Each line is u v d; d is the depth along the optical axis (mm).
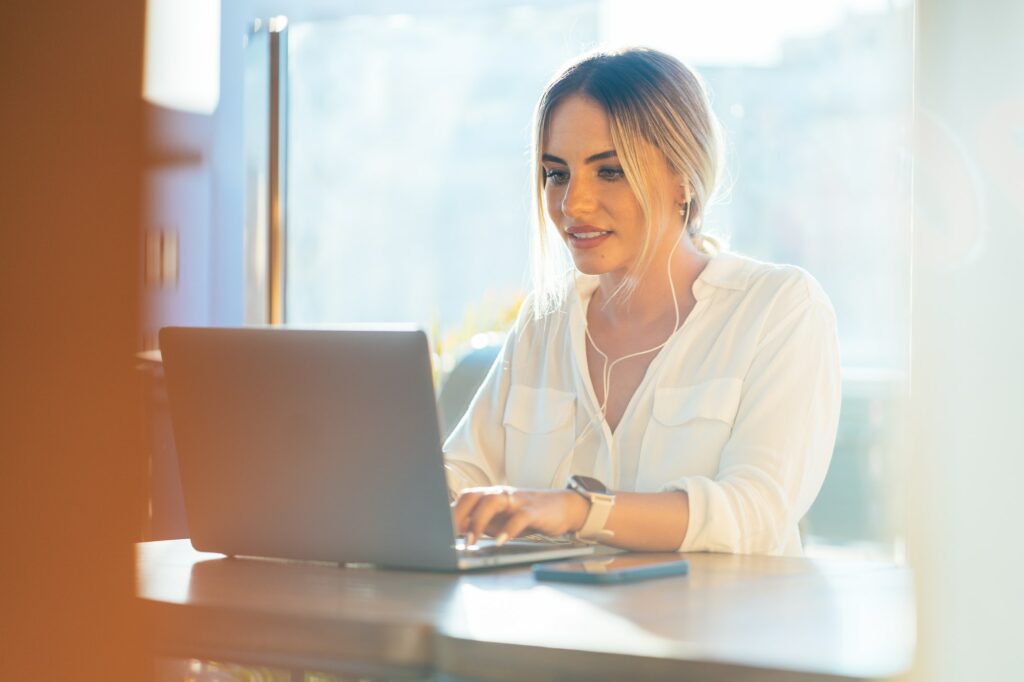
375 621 909
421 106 6523
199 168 2984
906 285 910
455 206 6664
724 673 765
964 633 821
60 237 2084
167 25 2723
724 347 1725
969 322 839
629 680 791
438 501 1193
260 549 1332
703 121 1808
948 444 844
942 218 845
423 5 3311
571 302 1895
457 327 4145
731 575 1176
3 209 2039
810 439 1643
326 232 6359
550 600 1015
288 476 1281
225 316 3209
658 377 1749
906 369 870
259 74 3279
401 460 1201
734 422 1678
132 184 2395
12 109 2059
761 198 5078
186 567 1278
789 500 1614
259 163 3254
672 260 1812
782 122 5023
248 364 1281
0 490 1889
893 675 739
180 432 1354
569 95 1773
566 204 1771
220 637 989
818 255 5008
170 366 1342
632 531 1374
